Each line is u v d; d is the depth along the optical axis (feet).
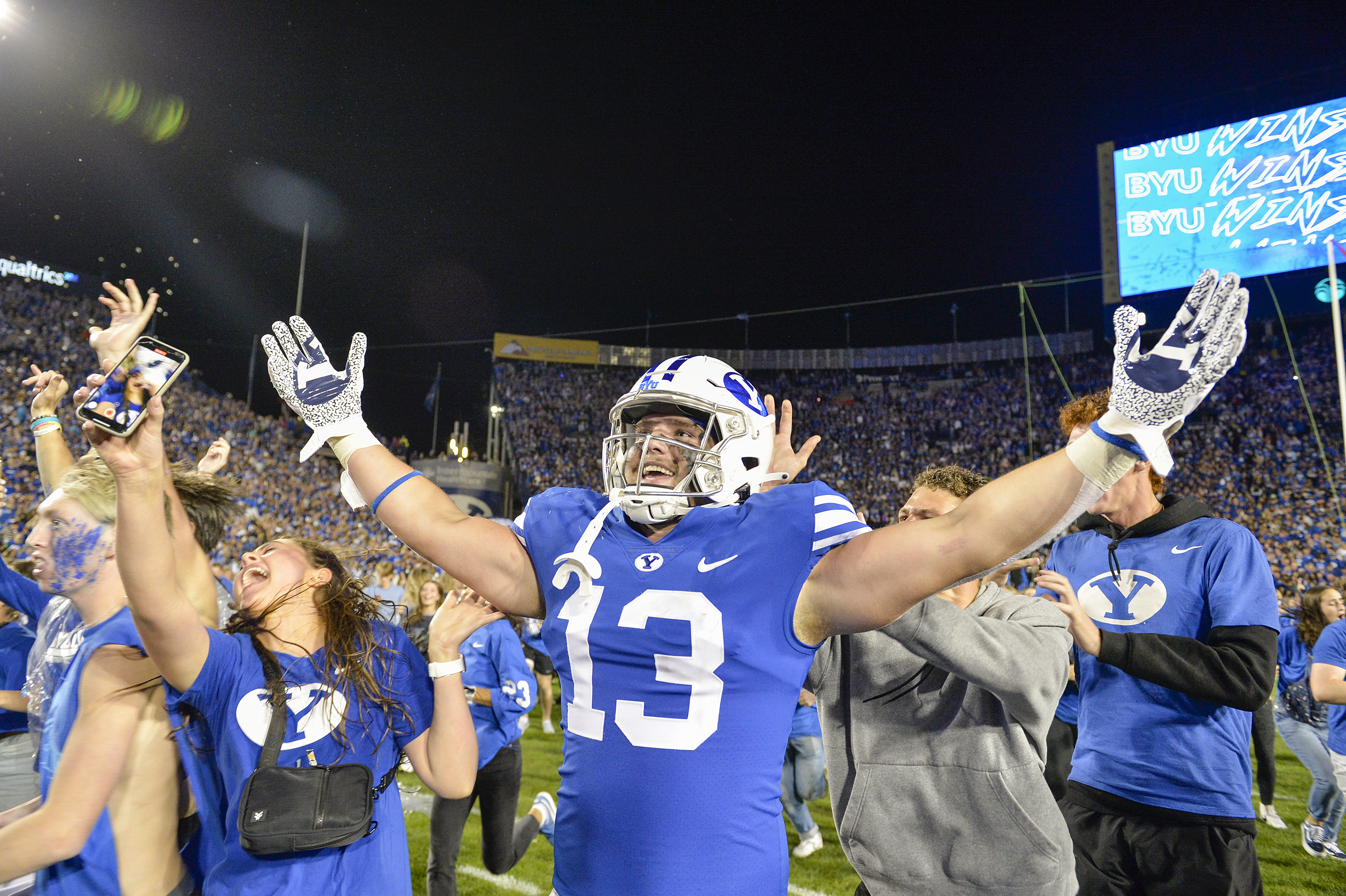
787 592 4.53
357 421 5.28
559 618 4.89
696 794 4.37
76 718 6.16
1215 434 71.26
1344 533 53.93
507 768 13.47
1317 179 60.23
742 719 4.45
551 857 17.20
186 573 7.06
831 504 4.72
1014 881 6.52
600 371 104.83
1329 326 72.64
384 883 6.48
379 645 6.81
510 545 5.23
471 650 13.60
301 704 6.37
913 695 6.82
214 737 6.38
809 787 16.97
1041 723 6.45
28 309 75.41
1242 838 7.93
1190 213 64.44
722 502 5.20
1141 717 8.36
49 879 6.12
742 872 4.35
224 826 6.53
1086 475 3.92
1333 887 15.34
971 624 6.12
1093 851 8.50
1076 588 9.32
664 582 4.62
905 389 98.73
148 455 5.49
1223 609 8.04
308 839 5.84
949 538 4.10
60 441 9.91
